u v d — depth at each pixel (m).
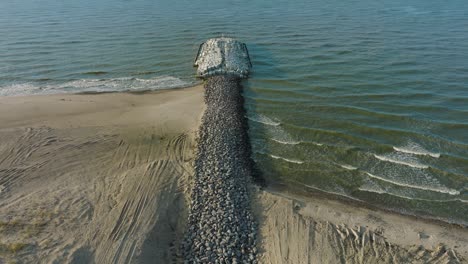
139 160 19.59
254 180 18.81
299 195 18.05
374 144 21.72
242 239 14.60
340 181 19.06
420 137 22.20
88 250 13.23
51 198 16.08
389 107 25.70
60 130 22.91
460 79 29.88
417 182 18.80
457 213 16.95
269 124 24.14
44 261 12.45
